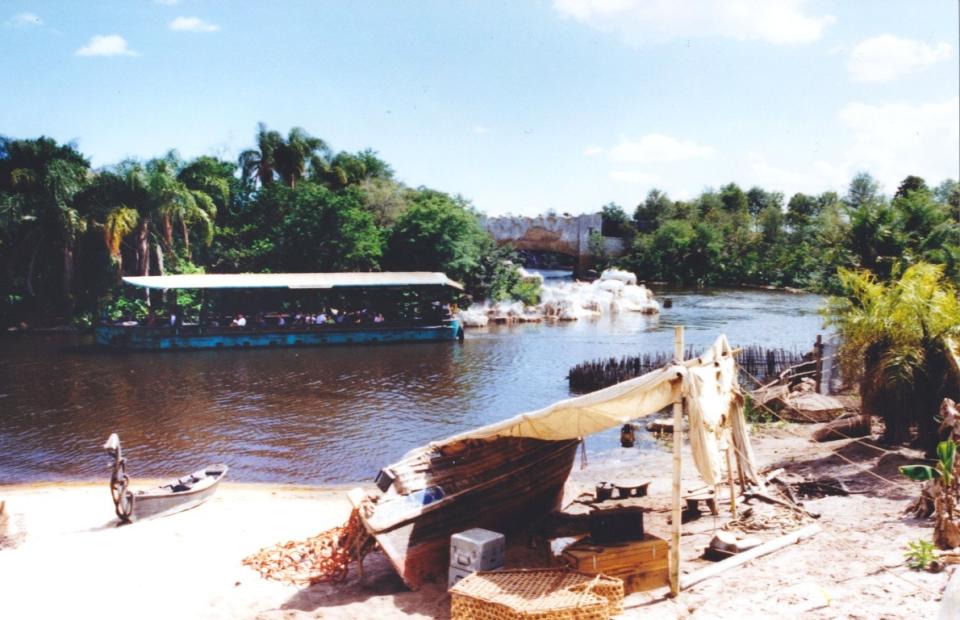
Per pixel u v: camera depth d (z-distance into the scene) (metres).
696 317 55.91
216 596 11.07
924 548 9.87
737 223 97.88
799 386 25.59
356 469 20.12
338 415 25.98
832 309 17.34
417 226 56.44
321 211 54.66
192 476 17.33
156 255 51.41
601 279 69.38
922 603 8.64
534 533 12.23
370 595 10.87
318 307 51.56
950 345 15.36
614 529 10.86
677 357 10.30
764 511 12.91
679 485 10.01
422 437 23.19
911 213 34.03
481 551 10.34
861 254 34.03
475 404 27.81
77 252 49.66
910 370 15.46
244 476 19.55
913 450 16.50
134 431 23.92
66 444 22.48
